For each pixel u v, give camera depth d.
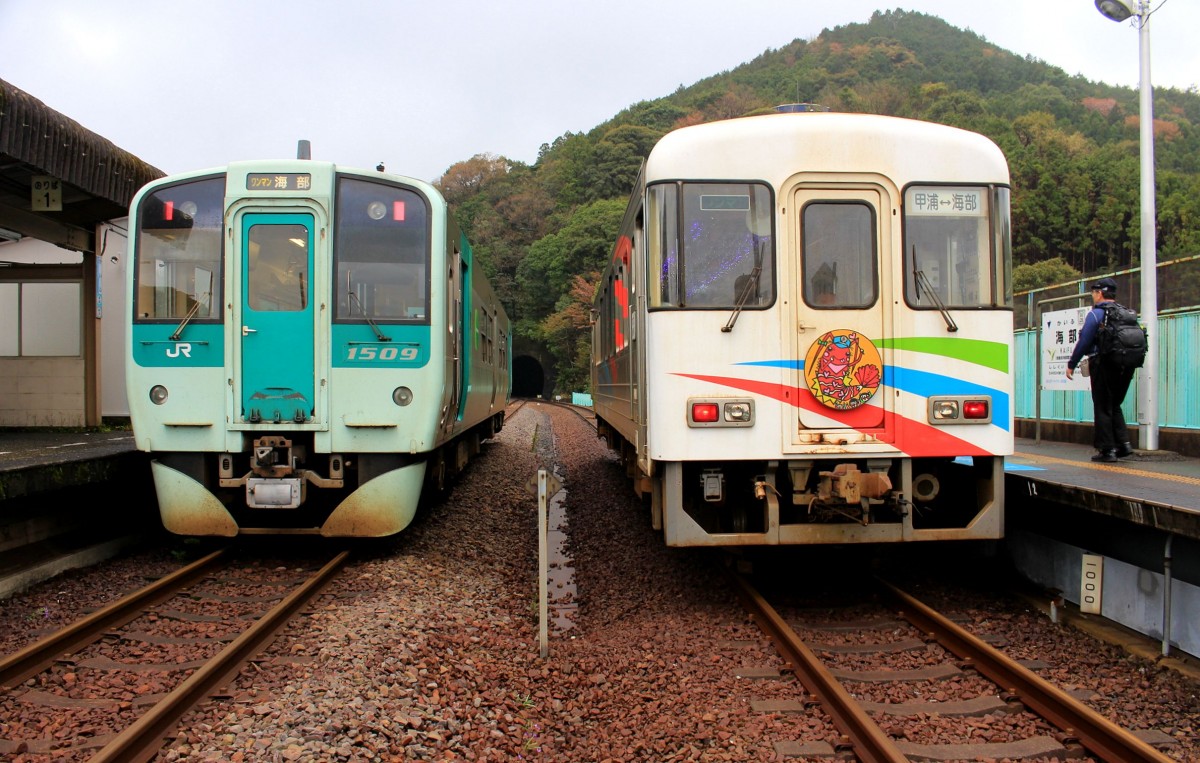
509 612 6.29
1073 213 50.81
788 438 5.44
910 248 5.55
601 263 53.00
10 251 11.74
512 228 66.25
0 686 4.07
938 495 6.60
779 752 3.57
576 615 6.39
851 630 5.19
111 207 9.84
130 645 4.80
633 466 8.77
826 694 4.06
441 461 9.37
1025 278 41.81
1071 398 10.05
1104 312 7.02
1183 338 8.24
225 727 3.62
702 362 5.43
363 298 6.88
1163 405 8.53
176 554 7.15
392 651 4.69
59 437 9.34
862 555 6.98
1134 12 7.77
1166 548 4.56
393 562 6.85
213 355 6.76
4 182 8.73
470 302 10.09
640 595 6.51
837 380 5.44
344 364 6.82
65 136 8.27
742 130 5.55
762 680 4.42
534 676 4.79
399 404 6.85
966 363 5.54
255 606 5.63
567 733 4.00
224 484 6.78
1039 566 6.00
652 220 5.51
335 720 3.66
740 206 5.51
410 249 6.98
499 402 17.45
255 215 6.82
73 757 3.39
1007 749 3.52
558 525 10.30
